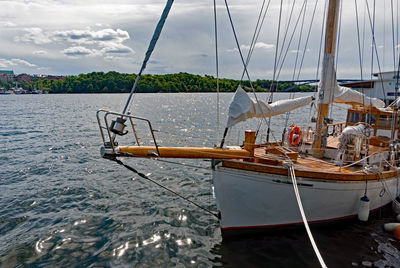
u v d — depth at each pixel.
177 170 15.81
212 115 50.53
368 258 7.95
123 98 124.62
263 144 11.68
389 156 11.03
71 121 39.91
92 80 179.12
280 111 9.48
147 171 15.64
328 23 9.81
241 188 8.22
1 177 14.64
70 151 20.44
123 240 8.84
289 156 9.38
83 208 11.05
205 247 8.48
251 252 8.18
